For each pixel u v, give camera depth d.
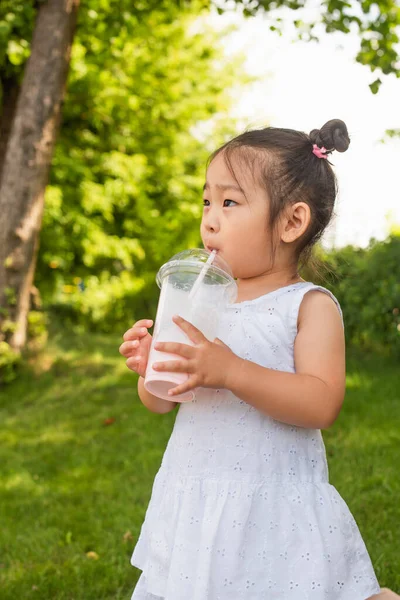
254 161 1.96
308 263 2.22
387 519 3.48
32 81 7.56
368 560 1.90
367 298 8.01
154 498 2.04
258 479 1.85
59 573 3.22
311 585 1.77
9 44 8.60
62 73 7.66
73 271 14.86
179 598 1.80
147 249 15.49
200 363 1.74
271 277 2.04
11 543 3.64
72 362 8.34
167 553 1.92
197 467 1.91
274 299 1.99
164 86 13.67
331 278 2.58
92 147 13.62
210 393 1.94
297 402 1.78
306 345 1.91
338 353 1.91
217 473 1.88
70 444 5.65
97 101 12.47
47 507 4.21
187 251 1.94
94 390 7.42
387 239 8.03
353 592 1.83
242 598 1.78
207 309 1.83
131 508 4.01
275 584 1.79
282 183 1.95
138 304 16.09
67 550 3.51
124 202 14.16
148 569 1.97
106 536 3.65
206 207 2.03
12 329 7.70
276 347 1.95
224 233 1.96
